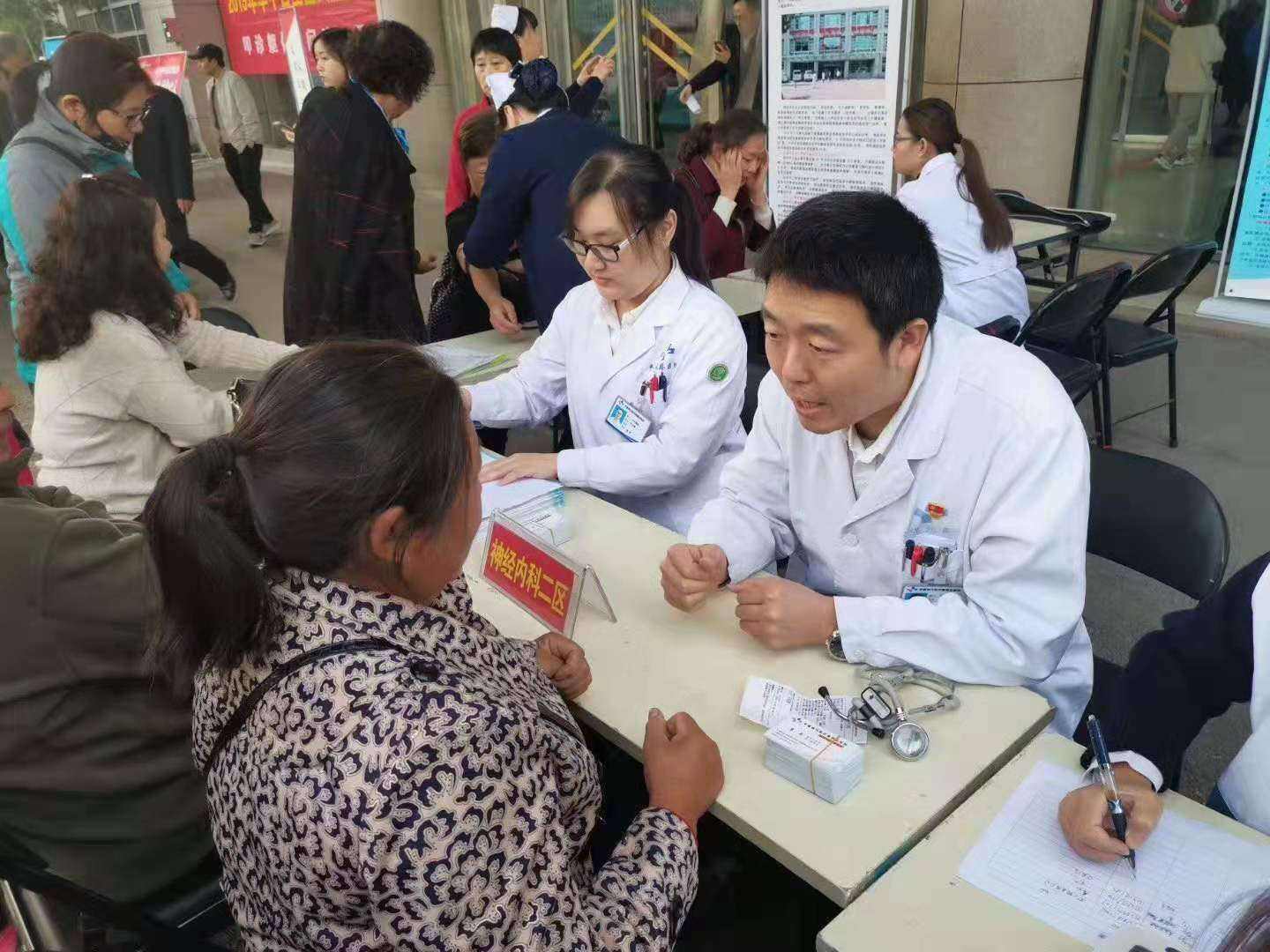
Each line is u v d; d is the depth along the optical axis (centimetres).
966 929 83
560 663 116
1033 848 91
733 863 138
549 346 205
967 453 117
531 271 271
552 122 260
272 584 70
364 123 301
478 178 315
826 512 133
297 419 67
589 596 133
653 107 633
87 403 175
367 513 67
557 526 157
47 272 172
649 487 180
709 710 112
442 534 73
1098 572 271
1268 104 406
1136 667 117
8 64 298
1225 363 406
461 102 705
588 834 89
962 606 117
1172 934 81
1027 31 484
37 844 112
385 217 311
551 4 650
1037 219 398
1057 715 134
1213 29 461
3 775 108
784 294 100
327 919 68
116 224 172
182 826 121
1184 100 484
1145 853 89
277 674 69
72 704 109
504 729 68
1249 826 99
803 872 91
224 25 492
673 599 133
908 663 116
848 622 117
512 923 67
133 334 175
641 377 181
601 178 165
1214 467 321
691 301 179
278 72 520
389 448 67
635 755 108
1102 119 514
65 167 246
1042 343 334
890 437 121
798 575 159
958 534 122
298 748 67
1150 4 478
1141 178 514
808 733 102
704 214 342
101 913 98
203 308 281
